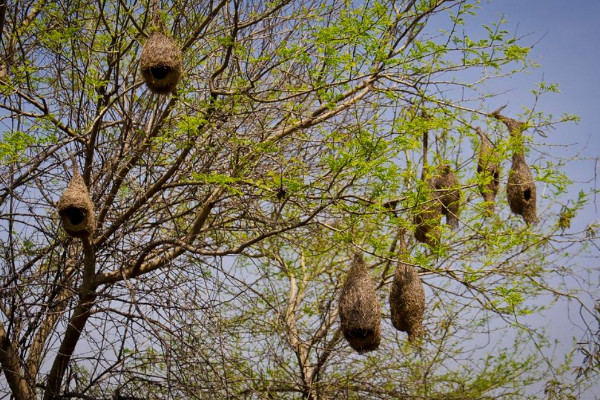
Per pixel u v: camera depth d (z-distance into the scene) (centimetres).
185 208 892
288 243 912
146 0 788
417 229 762
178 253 815
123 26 764
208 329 755
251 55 825
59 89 854
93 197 812
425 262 735
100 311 767
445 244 872
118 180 778
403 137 700
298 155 830
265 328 950
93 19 821
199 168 810
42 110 734
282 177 723
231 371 864
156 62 673
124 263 797
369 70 774
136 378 777
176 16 800
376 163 685
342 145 795
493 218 1012
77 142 837
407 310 754
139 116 850
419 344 984
